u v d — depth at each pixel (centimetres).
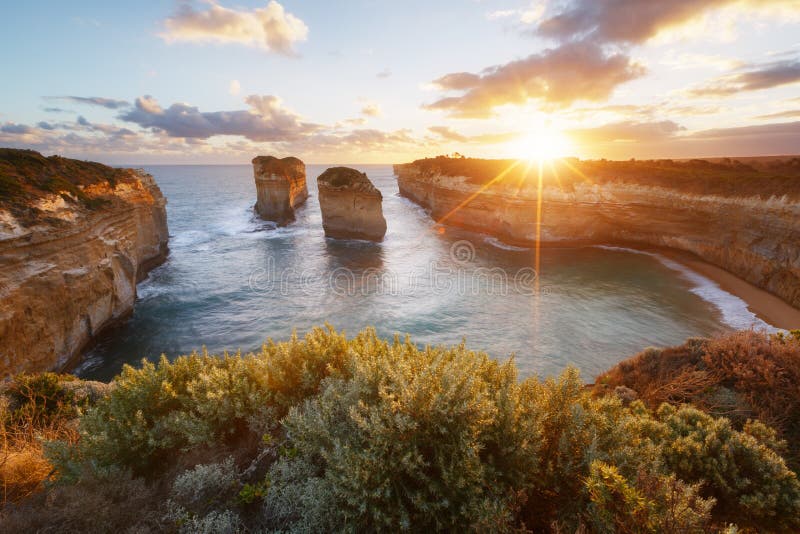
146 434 423
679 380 910
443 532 303
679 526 275
